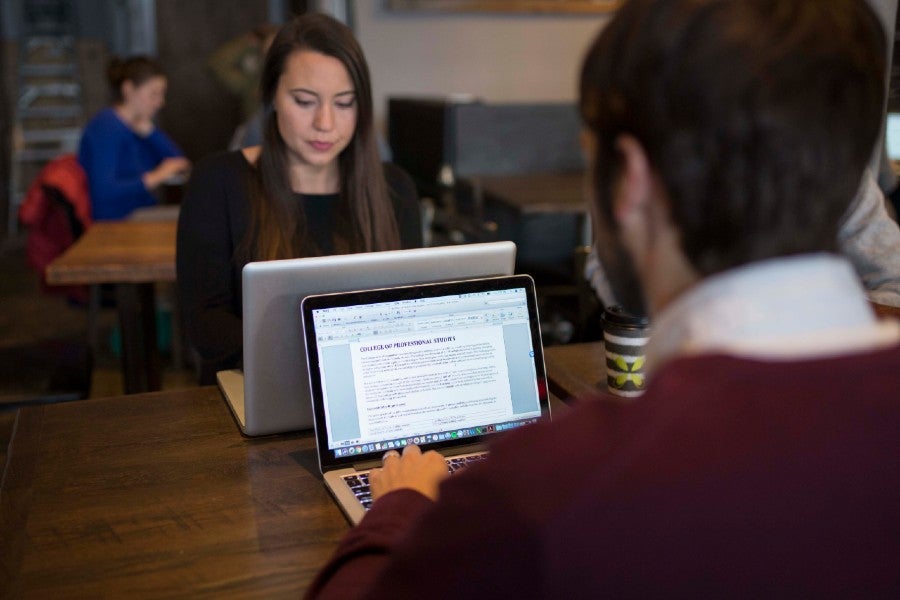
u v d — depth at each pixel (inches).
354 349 47.5
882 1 73.3
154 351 118.0
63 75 283.6
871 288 64.1
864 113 21.3
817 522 20.6
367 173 72.7
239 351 66.5
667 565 20.4
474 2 179.2
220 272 71.3
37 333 180.4
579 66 24.7
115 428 54.7
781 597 20.9
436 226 138.9
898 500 20.9
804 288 21.6
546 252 154.7
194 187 72.2
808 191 21.1
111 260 108.3
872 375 20.9
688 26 21.5
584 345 68.9
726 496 20.3
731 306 21.6
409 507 33.3
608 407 22.5
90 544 41.5
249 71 187.2
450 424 48.8
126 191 158.2
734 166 21.0
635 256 24.4
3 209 280.8
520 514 20.4
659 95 21.6
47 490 46.8
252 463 49.9
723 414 20.7
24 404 90.8
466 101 165.0
